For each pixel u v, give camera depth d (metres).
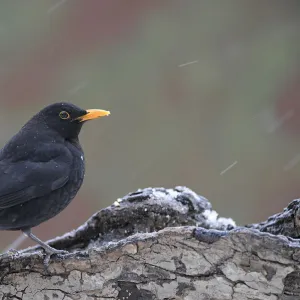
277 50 16.22
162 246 6.63
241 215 14.55
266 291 6.42
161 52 15.72
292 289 6.37
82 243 8.52
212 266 6.53
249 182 14.78
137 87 15.45
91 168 14.70
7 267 7.01
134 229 8.41
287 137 15.20
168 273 6.65
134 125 15.14
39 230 13.06
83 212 13.76
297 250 6.30
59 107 9.02
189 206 8.48
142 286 6.74
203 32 16.17
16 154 8.60
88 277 6.84
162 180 14.78
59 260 6.88
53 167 8.49
